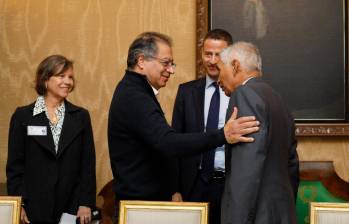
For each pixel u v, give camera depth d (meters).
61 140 4.27
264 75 5.25
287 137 3.23
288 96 5.24
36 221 4.15
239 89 3.13
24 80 5.43
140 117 3.21
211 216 4.00
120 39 5.39
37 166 4.21
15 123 4.27
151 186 3.34
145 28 5.38
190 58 5.35
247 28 5.24
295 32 5.22
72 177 4.29
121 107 3.31
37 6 5.41
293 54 5.23
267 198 3.04
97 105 5.41
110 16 5.40
